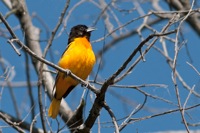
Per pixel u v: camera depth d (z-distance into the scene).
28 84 12.72
